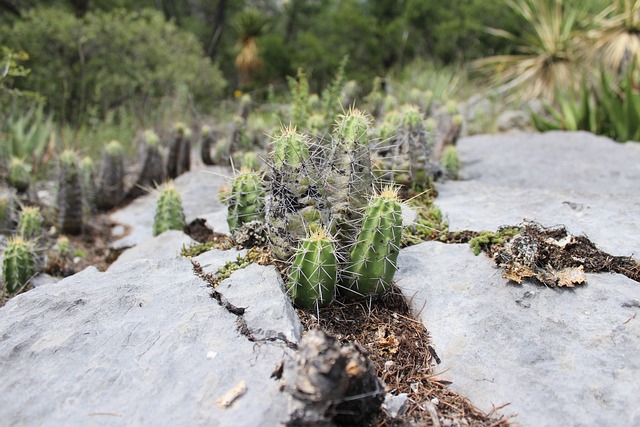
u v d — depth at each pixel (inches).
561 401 13.6
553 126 50.5
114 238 31.5
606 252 19.2
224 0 147.0
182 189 35.7
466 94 75.0
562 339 15.5
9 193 32.9
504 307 16.8
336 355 11.8
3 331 15.5
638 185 29.5
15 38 68.1
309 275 16.0
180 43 84.9
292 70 121.7
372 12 135.0
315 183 17.2
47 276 24.7
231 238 21.2
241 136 36.9
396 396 13.9
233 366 13.7
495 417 13.5
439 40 116.0
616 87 55.8
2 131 49.0
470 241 20.0
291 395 11.9
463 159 36.9
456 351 15.5
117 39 71.8
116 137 56.1
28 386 13.5
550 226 20.9
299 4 162.7
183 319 15.6
